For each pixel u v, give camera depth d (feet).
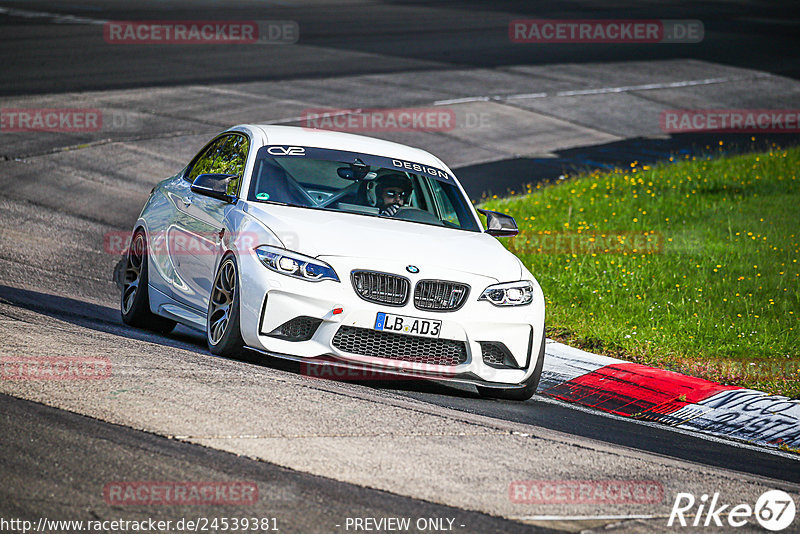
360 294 77.30
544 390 92.94
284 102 263.29
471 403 80.43
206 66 303.89
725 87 350.84
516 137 257.75
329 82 296.30
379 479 54.13
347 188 90.63
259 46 350.84
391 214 89.56
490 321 80.07
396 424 65.46
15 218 144.46
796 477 71.77
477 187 204.13
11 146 192.24
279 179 89.45
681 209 185.37
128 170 187.83
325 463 55.52
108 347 77.46
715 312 122.31
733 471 69.46
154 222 99.71
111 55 305.53
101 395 62.80
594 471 61.21
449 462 58.80
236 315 79.05
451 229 90.53
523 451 63.57
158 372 70.08
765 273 141.38
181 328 106.63
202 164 102.12
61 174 177.78
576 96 314.14
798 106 329.11
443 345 79.00
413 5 517.55
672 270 142.31
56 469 50.26
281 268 77.66
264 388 69.51
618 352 107.34
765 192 202.28
